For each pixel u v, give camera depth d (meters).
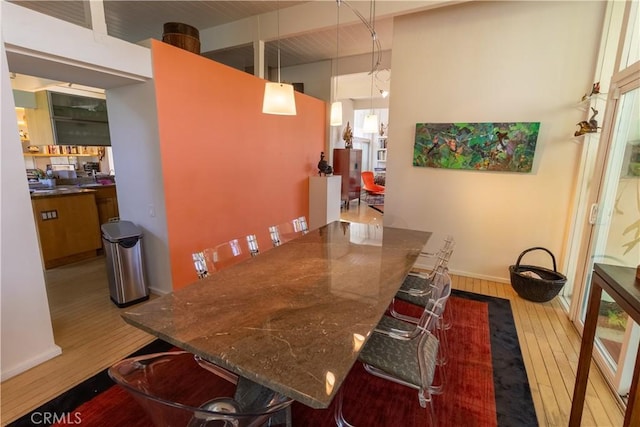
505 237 3.60
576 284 2.70
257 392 1.41
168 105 2.88
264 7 3.87
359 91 8.30
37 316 2.13
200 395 1.87
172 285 3.12
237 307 1.42
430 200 3.89
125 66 2.51
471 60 3.44
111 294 3.05
